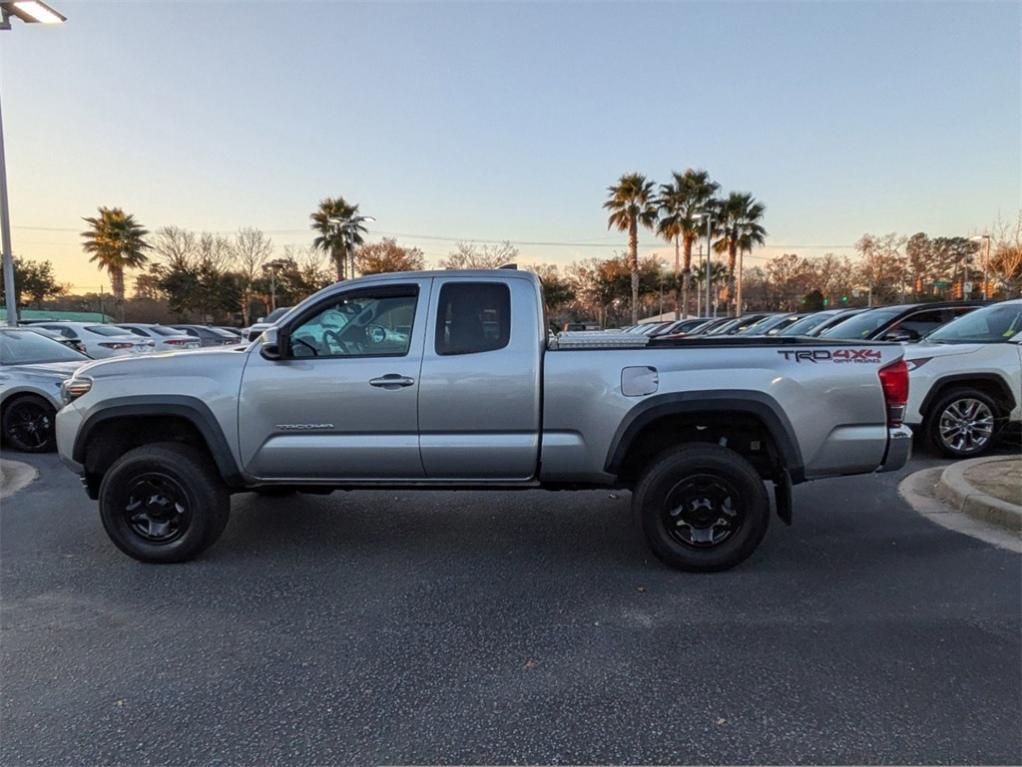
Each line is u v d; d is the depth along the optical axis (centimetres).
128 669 314
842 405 410
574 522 531
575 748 252
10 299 1681
